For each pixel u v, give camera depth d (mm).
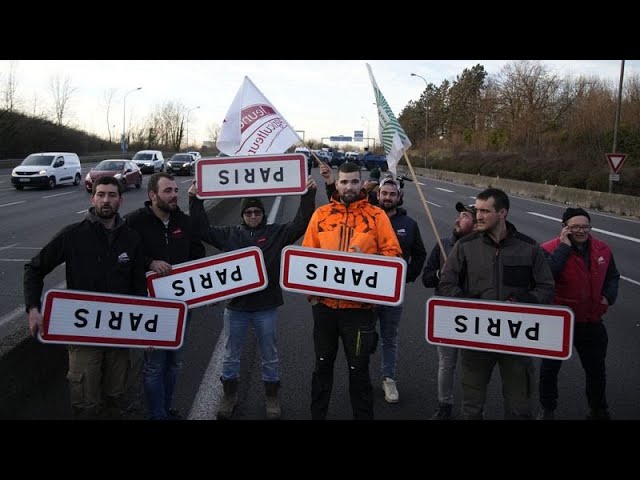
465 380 3709
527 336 3590
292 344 6094
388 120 4617
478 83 86250
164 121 102812
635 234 16594
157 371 3967
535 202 27281
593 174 28328
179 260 4219
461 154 56062
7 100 50906
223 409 4238
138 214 4188
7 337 4176
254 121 4520
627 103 39094
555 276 4195
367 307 3963
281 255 3945
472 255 3686
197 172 4289
